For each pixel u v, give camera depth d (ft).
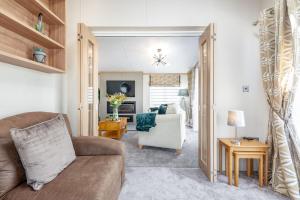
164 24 8.92
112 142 6.96
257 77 8.92
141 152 12.09
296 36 6.03
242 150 7.22
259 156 7.23
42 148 4.37
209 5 8.91
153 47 15.49
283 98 6.73
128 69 24.38
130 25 8.93
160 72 26.02
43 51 6.48
